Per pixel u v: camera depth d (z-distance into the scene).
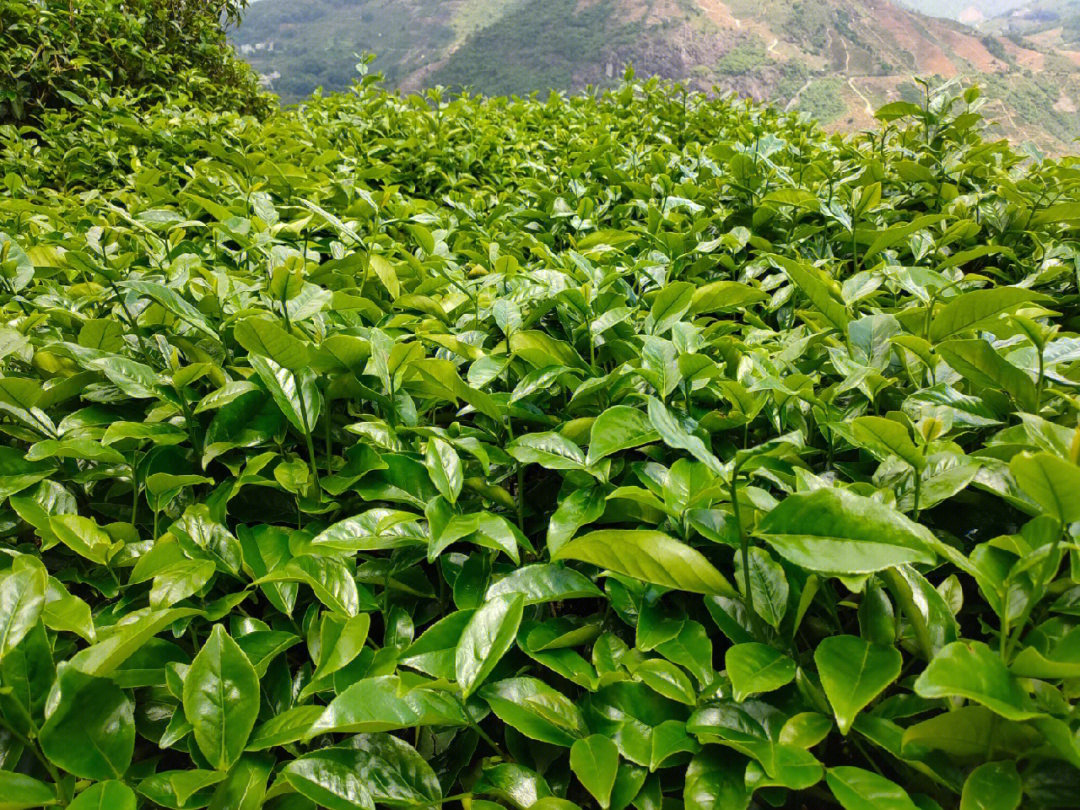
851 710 1.03
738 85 124.31
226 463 1.79
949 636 1.15
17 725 1.20
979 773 1.01
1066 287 2.80
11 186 3.85
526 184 4.19
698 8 141.75
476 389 1.72
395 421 1.83
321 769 1.18
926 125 4.11
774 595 1.31
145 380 1.80
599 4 145.00
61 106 6.69
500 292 2.52
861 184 3.86
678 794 1.26
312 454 1.71
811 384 1.71
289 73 182.88
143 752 1.45
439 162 4.82
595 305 2.29
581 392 1.78
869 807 0.97
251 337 1.67
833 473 1.67
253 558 1.62
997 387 1.66
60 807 1.17
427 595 1.60
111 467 1.81
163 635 1.54
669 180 3.59
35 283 2.63
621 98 6.52
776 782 1.02
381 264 2.25
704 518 1.38
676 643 1.33
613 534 1.17
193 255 2.54
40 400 1.86
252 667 1.25
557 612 1.72
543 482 1.88
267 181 3.74
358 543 1.46
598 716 1.27
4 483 1.64
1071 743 0.89
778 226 3.29
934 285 2.08
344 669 1.37
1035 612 1.30
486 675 1.23
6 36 6.25
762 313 2.74
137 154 4.79
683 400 1.88
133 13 7.76
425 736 1.37
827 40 142.12
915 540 1.02
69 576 1.64
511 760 1.35
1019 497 1.35
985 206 3.29
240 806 1.16
